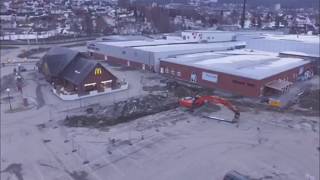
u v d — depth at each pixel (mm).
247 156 29359
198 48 72062
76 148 30391
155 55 61906
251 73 48656
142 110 40438
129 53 67750
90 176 25844
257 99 46281
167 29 140000
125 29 135375
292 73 55344
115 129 34781
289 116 39375
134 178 25672
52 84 52688
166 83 54062
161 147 30703
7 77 58062
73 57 52281
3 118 38219
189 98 42156
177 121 37125
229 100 45625
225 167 27453
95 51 77938
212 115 39062
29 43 100062
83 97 46219
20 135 33469
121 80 55562
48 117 38594
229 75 49531
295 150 30625
